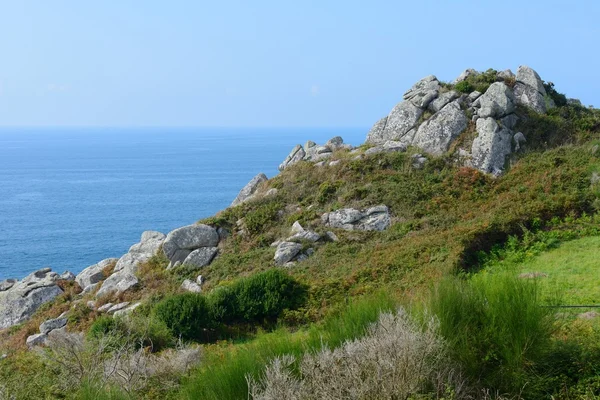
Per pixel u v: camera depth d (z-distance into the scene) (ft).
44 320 117.29
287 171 141.18
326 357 38.55
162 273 118.11
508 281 43.42
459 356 40.50
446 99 137.28
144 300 107.24
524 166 118.83
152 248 135.23
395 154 128.88
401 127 139.44
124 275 122.01
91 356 58.44
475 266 87.25
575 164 114.62
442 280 46.39
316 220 117.19
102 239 333.01
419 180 121.29
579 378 39.22
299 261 106.73
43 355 65.57
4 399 52.85
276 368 37.58
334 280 91.30
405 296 54.13
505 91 132.67
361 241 108.37
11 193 581.12
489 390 39.22
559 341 42.24
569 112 135.33
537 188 108.17
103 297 115.34
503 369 39.68
